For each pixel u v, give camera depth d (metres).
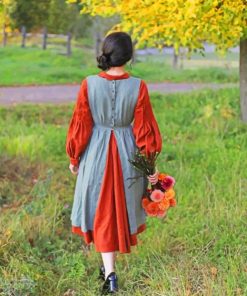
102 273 4.70
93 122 4.49
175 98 13.85
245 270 4.60
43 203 6.24
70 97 16.92
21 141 8.76
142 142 4.45
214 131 9.66
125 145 4.43
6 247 4.95
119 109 4.39
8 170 7.43
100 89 4.37
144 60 28.81
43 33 29.03
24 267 4.61
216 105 11.64
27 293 4.31
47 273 4.67
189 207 5.98
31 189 6.92
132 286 4.57
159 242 5.14
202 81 20.64
